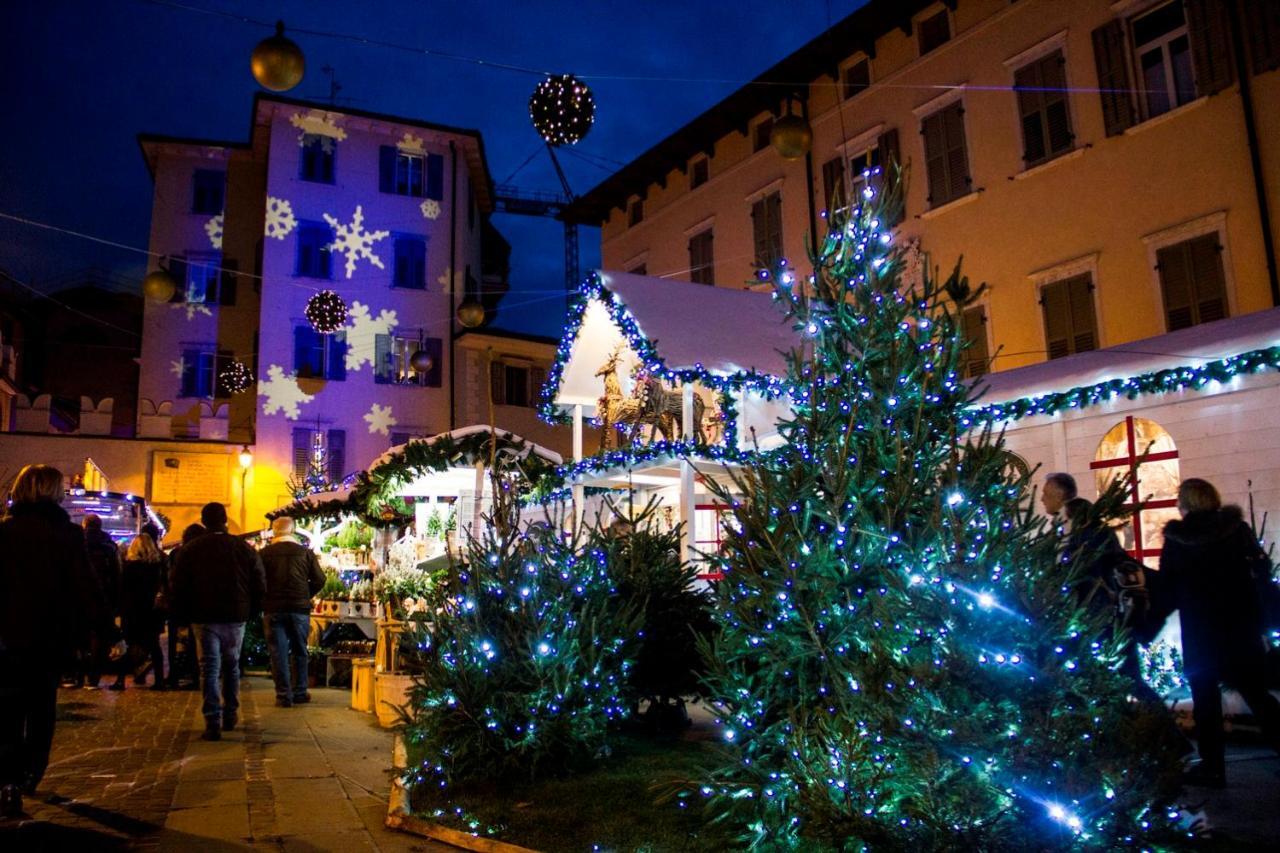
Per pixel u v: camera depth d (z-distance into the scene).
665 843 4.57
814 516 4.85
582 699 6.20
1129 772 3.65
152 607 10.80
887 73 21.36
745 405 12.09
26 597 5.14
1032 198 18.20
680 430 13.45
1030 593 3.89
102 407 27.14
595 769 6.13
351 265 31.61
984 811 3.71
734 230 24.92
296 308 30.70
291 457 29.72
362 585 12.54
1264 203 14.73
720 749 4.80
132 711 8.95
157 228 31.64
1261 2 15.05
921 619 4.04
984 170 19.12
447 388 32.03
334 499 15.29
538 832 4.88
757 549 4.80
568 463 13.14
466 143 34.12
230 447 28.39
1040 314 17.88
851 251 5.34
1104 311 16.89
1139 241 16.42
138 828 4.98
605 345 14.79
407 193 32.84
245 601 7.85
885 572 4.29
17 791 5.07
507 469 11.95
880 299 5.16
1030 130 18.41
